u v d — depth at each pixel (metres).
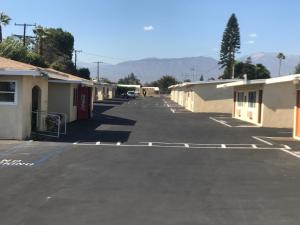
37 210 9.27
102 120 35.62
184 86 62.50
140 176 13.09
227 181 12.56
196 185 11.96
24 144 19.72
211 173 13.75
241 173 13.83
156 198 10.44
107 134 24.83
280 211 9.43
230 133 27.28
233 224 8.48
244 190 11.43
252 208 9.65
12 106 21.19
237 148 20.09
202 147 20.22
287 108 32.28
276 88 32.25
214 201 10.23
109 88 101.06
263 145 21.36
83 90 36.19
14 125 21.25
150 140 22.47
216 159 16.66
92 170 13.89
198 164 15.42
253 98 35.69
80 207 9.55
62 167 14.29
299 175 13.60
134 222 8.52
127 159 16.19
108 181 12.30
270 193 11.12
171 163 15.52
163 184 12.02
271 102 32.34
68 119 32.69
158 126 31.30
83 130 26.88
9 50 43.06
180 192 11.09
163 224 8.42
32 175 12.93
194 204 9.93
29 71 20.59
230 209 9.55
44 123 24.59
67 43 91.12
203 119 39.94
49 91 32.34
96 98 82.19
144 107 62.03
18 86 21.16
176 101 84.81
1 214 8.95
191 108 54.25
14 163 14.88
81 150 18.20
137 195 10.71
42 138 22.08
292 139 24.12
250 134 26.80
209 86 51.75
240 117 40.34
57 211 9.22
